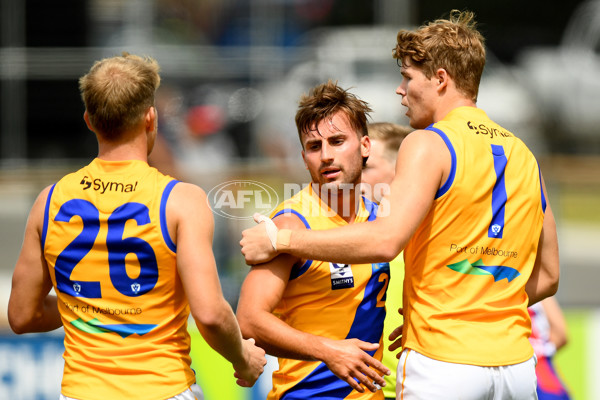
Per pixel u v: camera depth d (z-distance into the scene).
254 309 10.15
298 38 46.66
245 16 47.00
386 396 12.65
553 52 53.03
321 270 10.45
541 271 11.55
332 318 10.53
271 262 10.31
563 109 49.03
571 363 18.84
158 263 9.71
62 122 40.09
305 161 10.79
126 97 9.84
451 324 10.14
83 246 9.78
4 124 39.56
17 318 10.45
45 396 17.73
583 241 29.53
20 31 40.69
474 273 10.30
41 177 36.22
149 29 45.22
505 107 45.16
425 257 10.36
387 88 40.09
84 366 9.74
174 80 40.06
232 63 40.59
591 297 23.23
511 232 10.52
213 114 37.50
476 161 10.37
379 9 46.31
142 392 9.60
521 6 58.03
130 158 10.03
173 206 9.70
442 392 9.95
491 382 10.05
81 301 9.85
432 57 10.77
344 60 40.94
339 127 10.50
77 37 41.41
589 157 46.28
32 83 40.03
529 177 10.81
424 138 10.28
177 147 32.31
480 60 10.91
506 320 10.38
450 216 10.23
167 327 9.90
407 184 10.02
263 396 17.52
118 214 9.72
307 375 10.62
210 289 9.48
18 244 27.53
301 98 10.98
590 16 52.44
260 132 38.00
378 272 10.78
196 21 47.34
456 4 57.78
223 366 17.64
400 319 12.73
